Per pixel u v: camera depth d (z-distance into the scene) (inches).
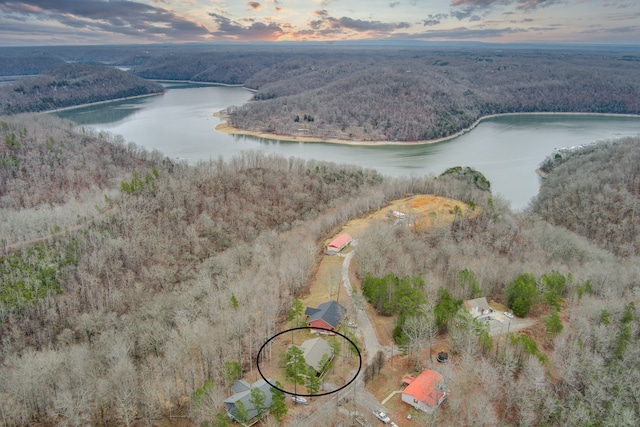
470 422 2500.0
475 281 3742.6
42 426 2728.8
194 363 3053.6
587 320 3329.2
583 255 5118.1
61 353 3476.9
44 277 4958.2
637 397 2691.9
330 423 2529.5
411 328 3093.0
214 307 3668.8
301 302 3742.6
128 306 4670.3
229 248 5733.3
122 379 2822.3
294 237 5383.9
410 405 2659.9
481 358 2960.1
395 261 4293.8
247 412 2470.5
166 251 5625.0
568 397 2726.4
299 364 2753.4
